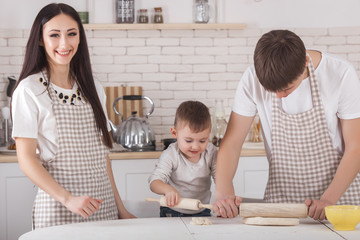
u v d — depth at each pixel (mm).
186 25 4438
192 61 4598
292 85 2084
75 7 4457
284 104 2480
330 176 2469
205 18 4484
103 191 2551
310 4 4633
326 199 2227
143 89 4582
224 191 2352
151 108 4270
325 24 4648
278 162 2518
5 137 4383
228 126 2545
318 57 2426
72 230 1994
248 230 1976
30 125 2346
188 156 2752
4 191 3869
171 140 4133
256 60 2111
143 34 4543
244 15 4605
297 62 2039
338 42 4660
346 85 2385
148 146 4148
